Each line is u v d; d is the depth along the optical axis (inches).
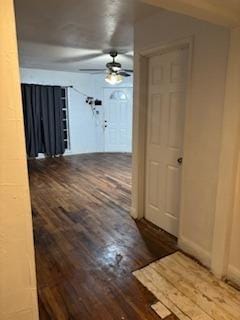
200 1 57.6
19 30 119.0
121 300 76.4
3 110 25.6
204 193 89.2
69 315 71.0
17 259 29.1
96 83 302.5
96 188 182.1
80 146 308.7
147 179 126.6
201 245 93.4
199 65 84.7
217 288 80.9
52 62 212.1
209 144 84.7
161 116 112.3
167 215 116.3
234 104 73.5
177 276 86.7
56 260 96.3
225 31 74.5
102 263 94.3
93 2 87.7
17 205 27.9
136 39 112.3
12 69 25.4
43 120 272.4
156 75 111.8
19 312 30.5
